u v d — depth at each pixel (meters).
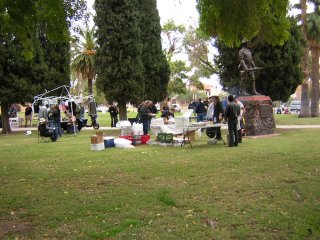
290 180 8.62
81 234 5.66
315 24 39.81
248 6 8.39
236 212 6.46
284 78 24.50
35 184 9.06
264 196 7.39
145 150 14.73
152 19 28.86
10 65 26.06
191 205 6.91
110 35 25.83
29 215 6.71
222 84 27.14
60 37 11.39
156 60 29.02
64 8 10.84
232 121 14.71
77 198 7.65
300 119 34.69
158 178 9.30
